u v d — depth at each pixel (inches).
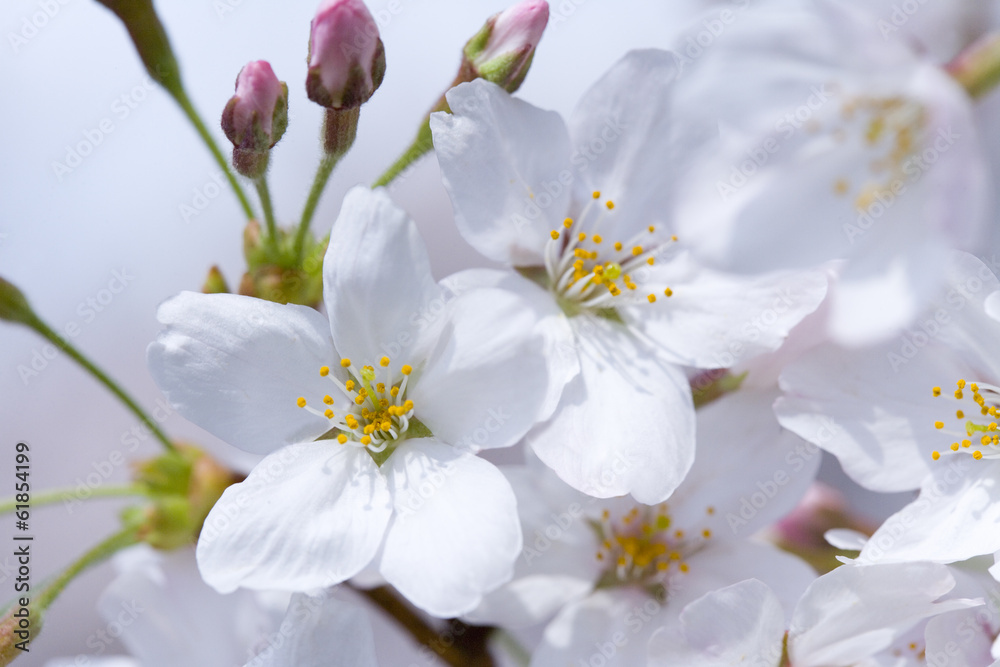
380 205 8.5
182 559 9.6
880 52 8.2
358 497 8.5
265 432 8.5
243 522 8.4
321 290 9.0
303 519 8.4
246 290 8.9
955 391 8.7
